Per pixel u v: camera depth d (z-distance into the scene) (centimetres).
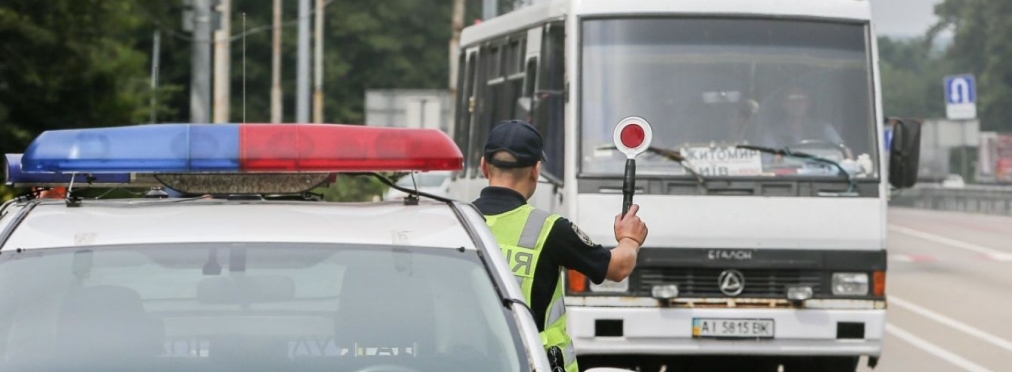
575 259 1438
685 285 2630
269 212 1134
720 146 2677
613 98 2681
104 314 1038
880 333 2647
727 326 2623
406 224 1126
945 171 16988
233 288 1054
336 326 1053
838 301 2648
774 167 2672
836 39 2761
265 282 1058
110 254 1063
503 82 3131
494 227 1449
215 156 1149
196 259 1063
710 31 2731
